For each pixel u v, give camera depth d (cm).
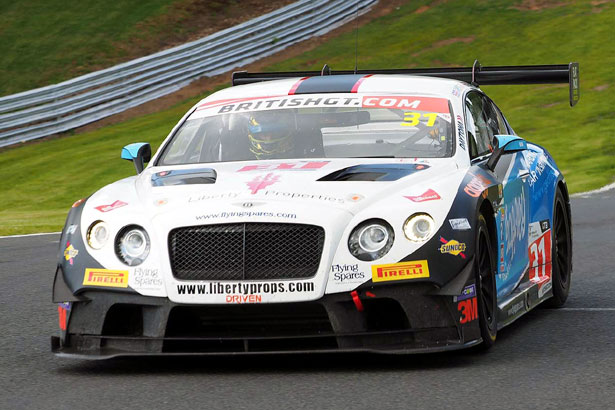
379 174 1800
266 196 1702
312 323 1655
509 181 2080
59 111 10531
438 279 1630
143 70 11381
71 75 11738
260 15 14100
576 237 3762
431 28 13788
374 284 1619
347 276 1620
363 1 15138
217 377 1645
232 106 2167
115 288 1673
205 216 1662
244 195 1712
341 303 1623
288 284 1620
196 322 1673
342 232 1638
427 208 1667
